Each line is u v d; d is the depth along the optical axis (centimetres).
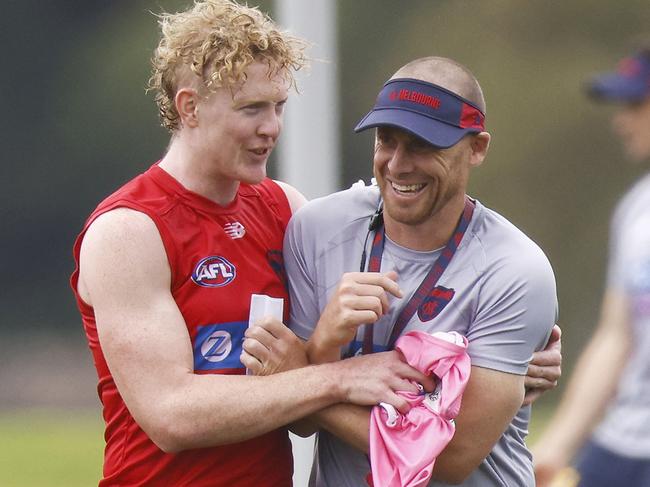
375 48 10488
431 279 1556
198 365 1537
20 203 11525
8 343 11094
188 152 1554
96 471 5497
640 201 2033
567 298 9562
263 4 9206
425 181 1512
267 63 1504
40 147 11606
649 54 2077
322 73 2547
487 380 1522
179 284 1531
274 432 1611
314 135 2533
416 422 1496
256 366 1530
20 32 11825
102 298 1498
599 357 2080
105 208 1524
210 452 1559
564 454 2078
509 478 1636
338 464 1605
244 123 1508
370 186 1675
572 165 9812
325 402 1520
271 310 1549
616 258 2062
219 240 1562
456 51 10300
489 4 10319
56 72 11769
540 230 9775
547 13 10150
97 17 11950
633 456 2098
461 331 1548
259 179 1544
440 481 1566
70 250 11512
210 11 1520
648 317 2028
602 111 9838
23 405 9775
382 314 1516
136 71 11469
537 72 10025
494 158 9906
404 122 1487
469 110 1521
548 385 1636
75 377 10431
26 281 11456
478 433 1527
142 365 1488
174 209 1540
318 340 1537
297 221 1645
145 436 1559
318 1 2559
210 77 1495
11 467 5666
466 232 1567
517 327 1529
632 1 9994
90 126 11538
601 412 2080
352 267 1597
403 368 1520
